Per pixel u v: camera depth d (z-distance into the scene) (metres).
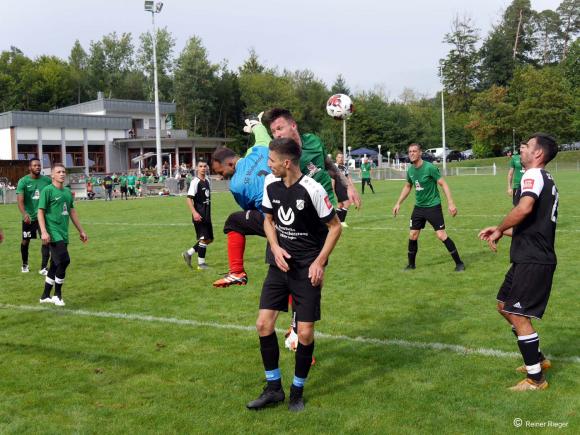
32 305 7.29
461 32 89.69
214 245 12.53
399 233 13.33
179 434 3.74
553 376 4.55
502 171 55.38
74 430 3.81
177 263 10.30
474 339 5.48
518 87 68.12
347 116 7.07
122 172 51.16
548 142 4.33
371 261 9.84
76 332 6.04
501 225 4.34
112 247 12.45
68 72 84.94
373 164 61.81
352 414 3.98
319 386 4.49
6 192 32.88
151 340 5.70
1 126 49.06
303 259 4.12
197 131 79.62
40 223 7.18
